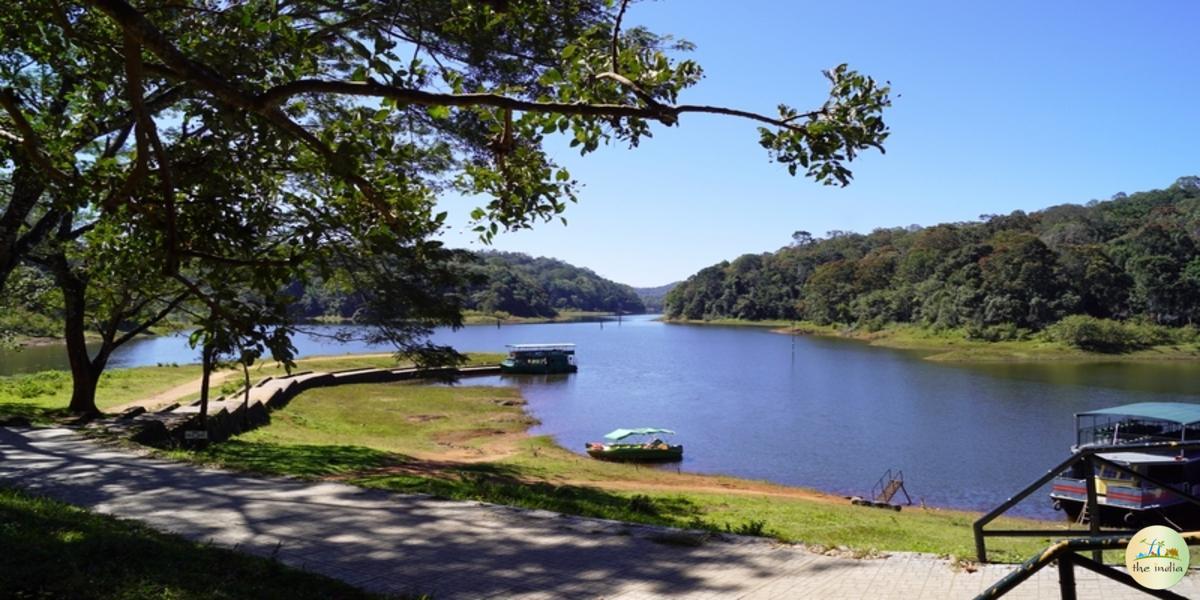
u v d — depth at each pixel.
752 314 163.88
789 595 6.46
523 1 5.79
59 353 60.06
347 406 38.94
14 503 7.91
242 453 16.61
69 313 19.89
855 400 46.78
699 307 180.00
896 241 155.25
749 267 178.62
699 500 17.16
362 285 14.67
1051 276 91.69
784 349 93.44
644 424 37.97
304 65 5.15
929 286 106.69
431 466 18.02
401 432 32.38
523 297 192.75
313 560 7.43
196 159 5.28
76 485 10.80
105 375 36.38
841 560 7.52
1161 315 92.88
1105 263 92.94
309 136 4.68
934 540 12.78
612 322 195.00
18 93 6.67
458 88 4.73
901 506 22.36
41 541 6.28
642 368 70.12
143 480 11.25
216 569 6.22
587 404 45.34
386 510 9.59
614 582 6.88
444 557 7.61
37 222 16.64
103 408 24.44
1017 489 25.08
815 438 34.34
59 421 18.28
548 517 9.35
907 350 88.31
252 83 4.94
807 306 146.38
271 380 40.72
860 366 70.12
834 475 27.34
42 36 5.64
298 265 5.22
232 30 5.04
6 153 6.02
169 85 9.91
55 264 18.28
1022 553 9.93
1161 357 74.50
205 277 5.43
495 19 5.72
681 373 65.25
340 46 10.05
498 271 196.00
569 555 7.74
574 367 65.69
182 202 5.27
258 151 5.45
